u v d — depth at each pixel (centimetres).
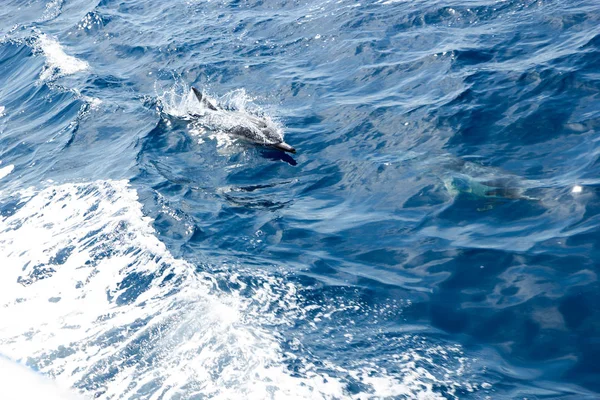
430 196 1366
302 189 1476
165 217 1383
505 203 1298
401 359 953
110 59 2502
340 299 1093
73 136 1908
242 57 2272
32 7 3434
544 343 963
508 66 1827
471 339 990
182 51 2395
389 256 1203
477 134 1554
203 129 1800
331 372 926
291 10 2625
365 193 1424
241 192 1484
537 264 1122
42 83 2361
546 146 1458
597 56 1758
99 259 1249
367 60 2081
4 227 1436
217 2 2880
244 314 1051
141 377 936
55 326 1073
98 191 1528
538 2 2189
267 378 911
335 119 1761
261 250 1250
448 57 1955
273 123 1784
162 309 1076
